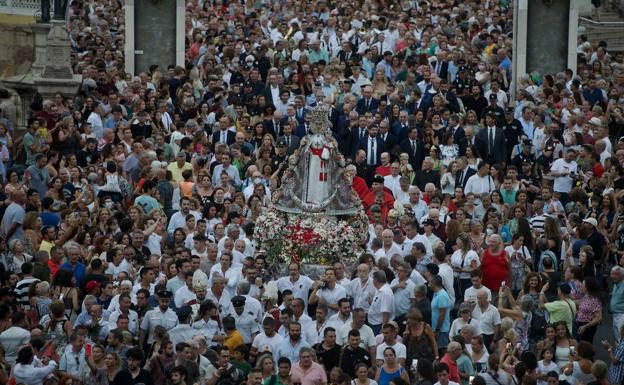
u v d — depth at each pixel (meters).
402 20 113.44
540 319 65.00
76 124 89.38
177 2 106.06
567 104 93.06
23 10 109.19
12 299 63.91
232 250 68.88
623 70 101.94
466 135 87.56
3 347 60.72
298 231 72.94
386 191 79.00
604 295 73.88
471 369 60.09
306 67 99.06
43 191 80.44
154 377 58.78
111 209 74.69
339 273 66.94
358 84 99.88
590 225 73.94
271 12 124.62
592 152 85.69
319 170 74.56
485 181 81.44
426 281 67.38
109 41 109.50
